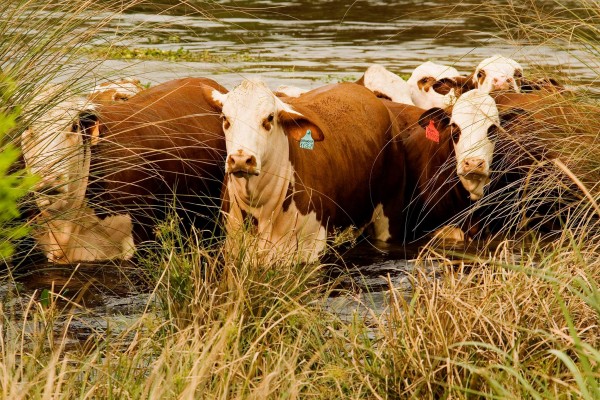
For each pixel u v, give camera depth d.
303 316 9.68
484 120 14.23
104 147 13.03
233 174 12.55
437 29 39.03
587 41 12.77
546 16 13.46
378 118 15.15
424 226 15.66
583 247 11.16
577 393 7.75
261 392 7.68
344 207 14.27
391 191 15.27
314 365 9.19
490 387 8.11
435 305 8.98
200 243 12.41
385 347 8.99
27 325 10.47
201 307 9.62
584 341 8.95
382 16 43.81
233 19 39.41
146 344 9.36
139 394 7.95
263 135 12.64
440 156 15.13
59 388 7.48
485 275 9.85
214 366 8.38
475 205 14.09
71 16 10.92
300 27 38.72
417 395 8.36
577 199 13.48
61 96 11.12
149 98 14.48
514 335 8.78
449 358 8.16
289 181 13.25
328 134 14.09
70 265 13.02
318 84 24.42
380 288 12.45
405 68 28.12
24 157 11.37
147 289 12.14
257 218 13.28
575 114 12.55
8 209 8.75
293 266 11.60
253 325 9.60
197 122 14.55
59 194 11.68
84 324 10.87
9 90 9.94
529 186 13.93
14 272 12.66
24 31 10.77
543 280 9.31
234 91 12.89
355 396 8.46
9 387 7.65
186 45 31.39
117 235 13.37
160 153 13.72
